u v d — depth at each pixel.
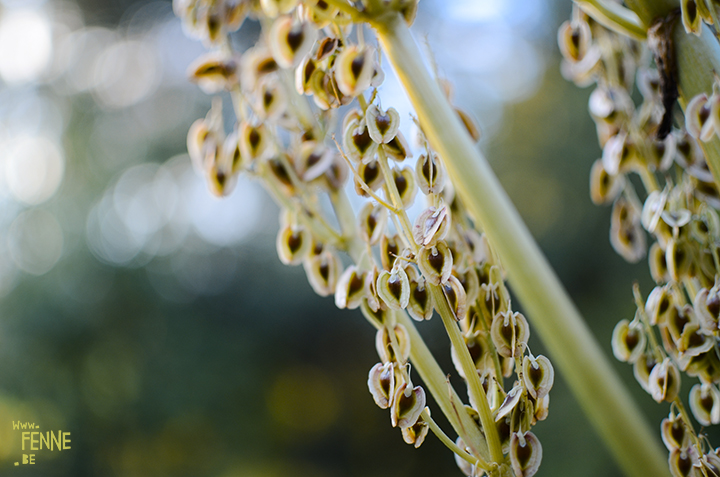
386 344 0.41
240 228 3.59
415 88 0.42
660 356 0.42
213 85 0.47
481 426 0.40
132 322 3.04
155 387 3.02
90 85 3.25
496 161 2.73
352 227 0.45
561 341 0.43
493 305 0.40
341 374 3.87
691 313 0.41
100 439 2.84
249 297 3.57
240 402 3.36
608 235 2.29
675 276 0.42
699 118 0.40
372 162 0.41
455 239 0.42
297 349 3.69
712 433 1.56
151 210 3.25
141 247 3.18
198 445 3.20
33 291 2.73
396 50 0.42
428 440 3.50
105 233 3.04
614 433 0.42
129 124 3.30
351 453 3.92
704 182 0.43
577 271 2.40
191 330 3.26
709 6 0.39
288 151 0.46
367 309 0.41
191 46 3.36
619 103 0.46
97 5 3.39
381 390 0.40
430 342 2.29
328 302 3.63
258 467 3.40
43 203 2.94
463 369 0.39
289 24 0.42
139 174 3.22
